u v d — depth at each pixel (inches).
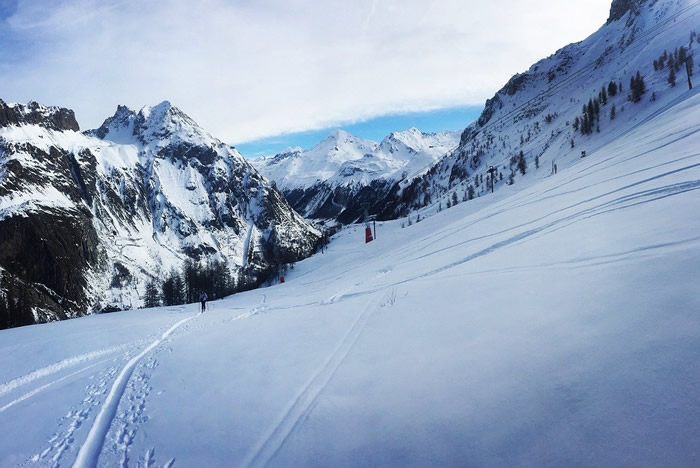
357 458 278.8
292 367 459.5
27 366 700.7
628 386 239.8
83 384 565.3
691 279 309.1
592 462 209.0
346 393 362.0
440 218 2908.5
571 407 246.4
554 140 5984.3
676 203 507.5
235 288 5354.3
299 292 1487.5
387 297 665.6
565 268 461.1
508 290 470.3
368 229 4188.0
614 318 308.0
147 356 657.6
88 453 380.2
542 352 309.1
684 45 5600.4
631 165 917.8
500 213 1296.8
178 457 341.7
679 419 206.8
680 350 244.7
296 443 313.0
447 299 530.0
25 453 394.9
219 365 530.3
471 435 261.4
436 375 340.5
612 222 553.3
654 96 4264.3
